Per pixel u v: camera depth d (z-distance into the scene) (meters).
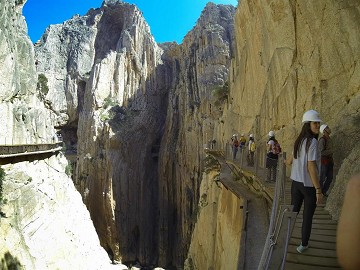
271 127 17.58
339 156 10.06
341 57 12.12
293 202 5.47
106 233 63.03
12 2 26.14
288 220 4.47
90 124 72.25
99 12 97.94
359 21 11.52
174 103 72.44
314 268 5.18
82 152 71.81
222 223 17.64
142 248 65.62
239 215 13.55
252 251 9.23
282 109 16.22
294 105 14.95
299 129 14.35
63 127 87.25
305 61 14.39
